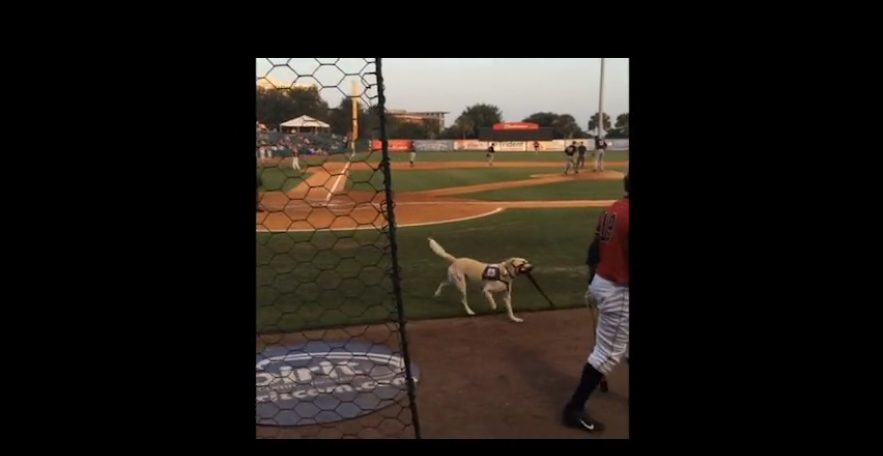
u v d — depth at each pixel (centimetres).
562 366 534
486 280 659
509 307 656
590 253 471
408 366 372
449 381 500
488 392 480
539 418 438
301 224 1147
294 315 654
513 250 1005
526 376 512
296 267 779
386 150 316
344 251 952
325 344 573
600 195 1777
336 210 1261
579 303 713
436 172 2705
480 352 564
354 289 751
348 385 485
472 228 1197
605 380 481
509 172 2694
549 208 1488
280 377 496
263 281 775
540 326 638
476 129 6022
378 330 617
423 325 639
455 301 720
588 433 417
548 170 2822
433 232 1152
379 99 303
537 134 5025
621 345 415
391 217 328
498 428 422
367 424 422
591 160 3428
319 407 446
